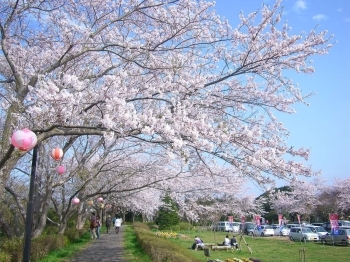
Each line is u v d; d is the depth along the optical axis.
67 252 14.08
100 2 9.02
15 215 14.75
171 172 15.17
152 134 6.61
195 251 19.62
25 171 15.04
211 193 17.45
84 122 8.47
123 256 13.98
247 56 8.32
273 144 7.74
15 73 8.18
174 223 36.44
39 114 6.38
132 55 9.11
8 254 8.88
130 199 23.56
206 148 6.94
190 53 9.15
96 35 8.93
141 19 9.20
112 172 16.61
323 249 22.59
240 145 7.68
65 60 8.17
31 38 9.54
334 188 43.91
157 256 10.93
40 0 8.81
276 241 29.33
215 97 8.71
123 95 7.26
